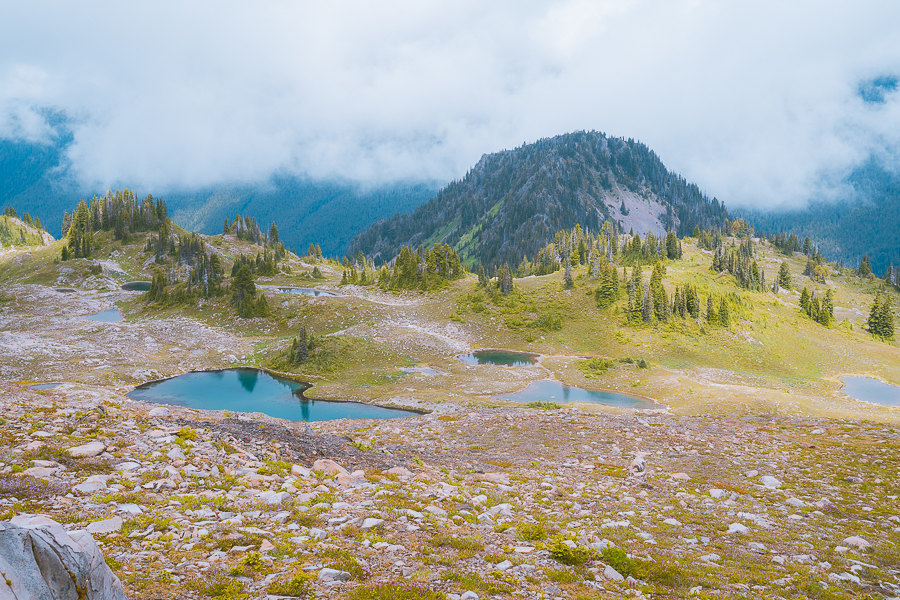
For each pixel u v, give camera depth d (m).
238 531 13.68
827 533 19.69
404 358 124.94
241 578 10.62
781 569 15.03
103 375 98.69
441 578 11.88
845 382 124.00
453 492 22.42
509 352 141.50
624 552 14.62
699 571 14.18
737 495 25.53
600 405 81.31
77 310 181.50
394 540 14.45
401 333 148.88
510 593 11.40
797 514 22.53
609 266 174.62
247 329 159.75
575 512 21.05
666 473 31.02
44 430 21.72
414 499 19.94
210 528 13.53
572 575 12.84
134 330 138.50
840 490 27.59
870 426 50.41
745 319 155.75
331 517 16.12
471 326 162.00
